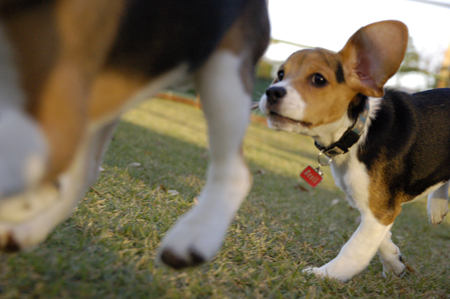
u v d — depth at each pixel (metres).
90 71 0.98
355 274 2.43
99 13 0.95
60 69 0.89
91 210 2.25
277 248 2.57
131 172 3.55
